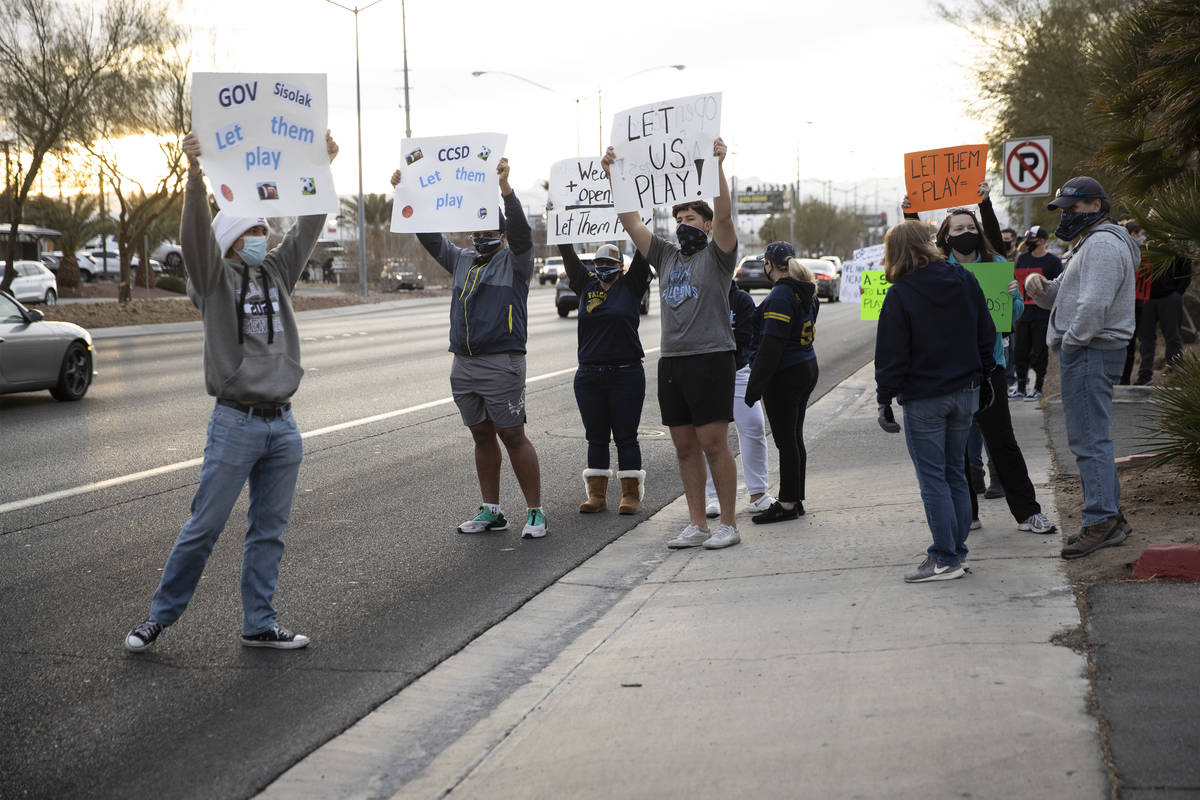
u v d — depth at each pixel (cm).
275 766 401
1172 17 786
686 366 676
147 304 3797
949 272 554
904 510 731
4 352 1316
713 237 669
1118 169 846
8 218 4119
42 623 558
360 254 5206
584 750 386
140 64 3453
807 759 361
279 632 524
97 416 1283
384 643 532
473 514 805
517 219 703
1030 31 2581
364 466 980
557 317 3328
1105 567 540
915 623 488
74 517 780
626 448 805
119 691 471
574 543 724
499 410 718
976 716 379
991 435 644
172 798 378
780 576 599
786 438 737
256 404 508
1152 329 1210
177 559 513
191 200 479
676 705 419
